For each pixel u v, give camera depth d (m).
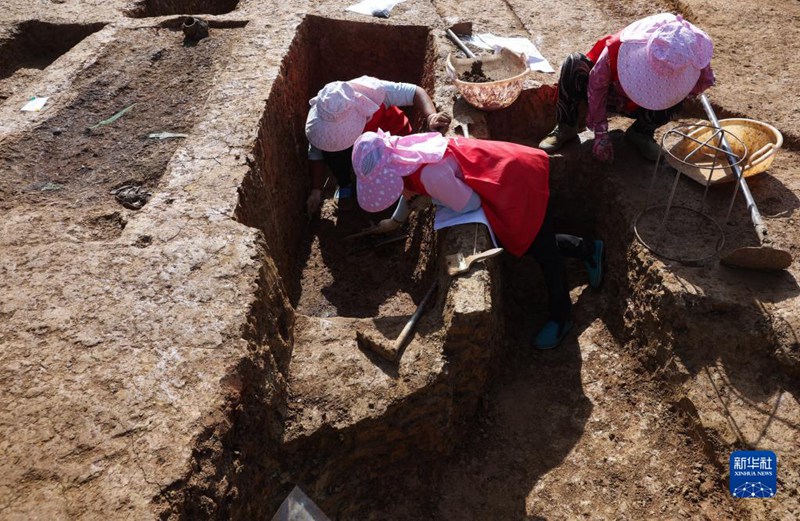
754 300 2.64
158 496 1.77
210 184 2.92
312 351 2.55
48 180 3.03
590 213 3.63
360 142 2.71
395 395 2.37
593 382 2.92
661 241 2.96
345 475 2.47
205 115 3.44
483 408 2.86
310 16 4.61
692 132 3.46
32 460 1.85
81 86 3.80
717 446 2.44
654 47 2.81
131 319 2.26
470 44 4.34
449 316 2.51
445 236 2.88
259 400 2.20
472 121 3.63
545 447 2.70
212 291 2.37
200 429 1.94
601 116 3.17
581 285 3.44
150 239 2.61
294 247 3.93
